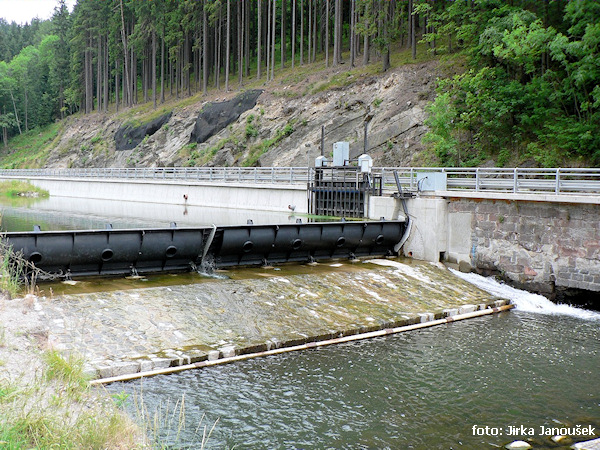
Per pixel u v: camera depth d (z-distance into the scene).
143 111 86.38
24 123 132.12
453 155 37.78
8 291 13.39
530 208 19.77
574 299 18.94
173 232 17.42
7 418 6.84
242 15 74.44
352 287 17.59
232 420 9.40
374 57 62.19
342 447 8.68
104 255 16.47
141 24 87.44
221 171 52.44
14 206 48.06
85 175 65.25
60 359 9.43
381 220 23.45
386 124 46.22
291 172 37.53
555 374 12.06
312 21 81.81
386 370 11.98
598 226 17.95
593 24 29.30
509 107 33.62
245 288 16.11
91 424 7.66
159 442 8.30
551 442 8.98
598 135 29.50
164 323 13.28
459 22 44.28
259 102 62.41
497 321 16.58
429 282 19.42
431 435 9.15
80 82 109.50
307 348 13.24
